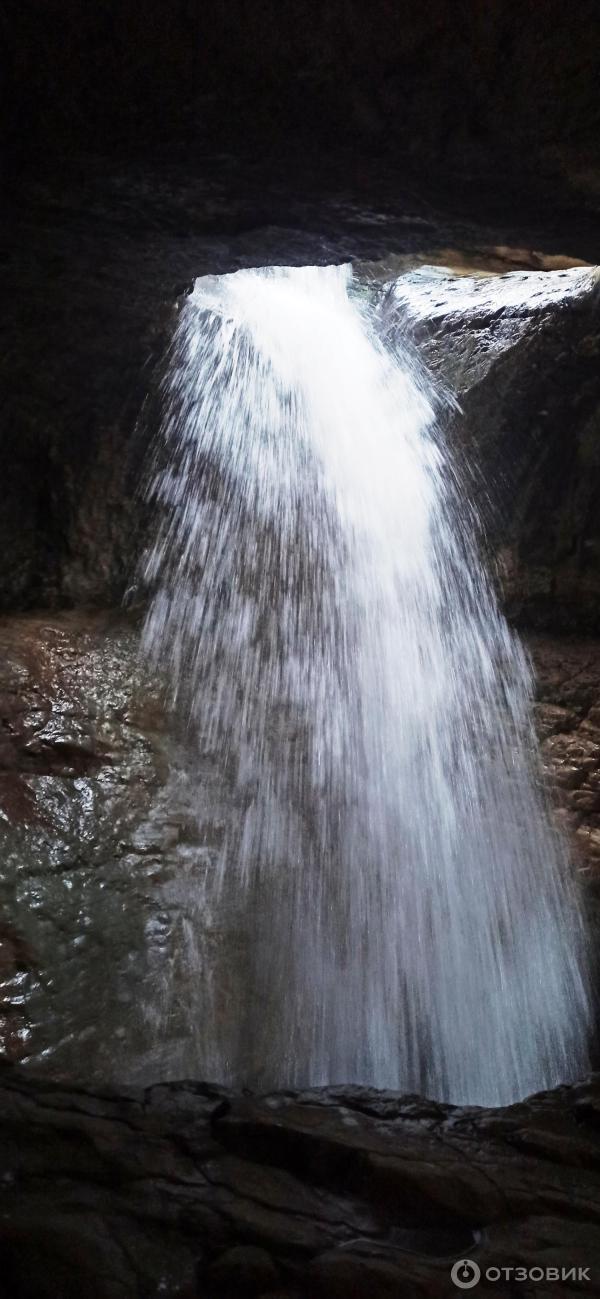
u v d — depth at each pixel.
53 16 3.97
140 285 6.13
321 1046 5.04
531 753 6.53
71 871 4.92
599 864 5.92
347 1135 3.44
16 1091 3.60
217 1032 4.70
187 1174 3.16
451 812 6.31
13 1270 2.66
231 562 6.96
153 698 6.07
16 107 4.33
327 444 7.30
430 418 7.08
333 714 6.60
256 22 3.99
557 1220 3.14
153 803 5.46
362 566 7.21
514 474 7.02
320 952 5.33
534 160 4.53
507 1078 5.53
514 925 5.86
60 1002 4.39
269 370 7.20
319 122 4.38
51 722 5.53
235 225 5.28
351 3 3.93
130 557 6.75
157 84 4.22
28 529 6.62
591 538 7.08
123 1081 4.28
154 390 6.61
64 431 6.55
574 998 5.63
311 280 7.43
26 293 6.04
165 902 5.03
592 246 5.60
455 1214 3.12
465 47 4.06
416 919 5.77
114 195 4.96
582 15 3.90
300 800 5.98
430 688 6.94
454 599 7.20
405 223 5.24
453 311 7.00
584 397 6.69
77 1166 3.13
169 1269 2.73
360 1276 2.70
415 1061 5.35
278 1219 2.98
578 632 7.26
